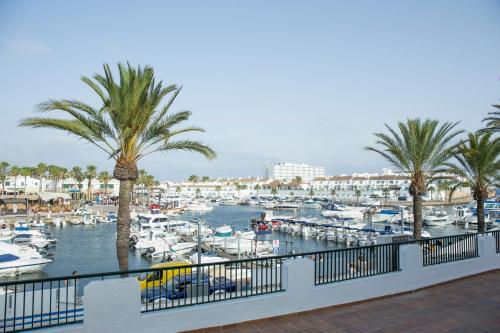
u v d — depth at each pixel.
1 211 80.69
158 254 40.06
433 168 21.78
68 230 62.03
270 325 7.67
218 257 34.06
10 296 9.26
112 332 6.57
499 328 7.38
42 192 91.12
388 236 14.91
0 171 93.62
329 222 59.38
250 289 8.62
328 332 7.27
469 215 65.75
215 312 7.47
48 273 33.12
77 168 112.50
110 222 70.94
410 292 10.16
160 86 14.97
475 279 11.45
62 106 13.55
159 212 84.25
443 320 7.87
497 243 13.30
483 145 22.83
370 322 7.82
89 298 6.45
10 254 31.20
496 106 20.05
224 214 96.56
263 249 40.66
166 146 15.66
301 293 8.44
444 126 20.88
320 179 163.38
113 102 14.31
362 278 9.46
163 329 6.98
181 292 8.77
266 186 170.88
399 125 21.73
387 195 122.62
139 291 6.88
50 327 6.36
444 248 11.51
